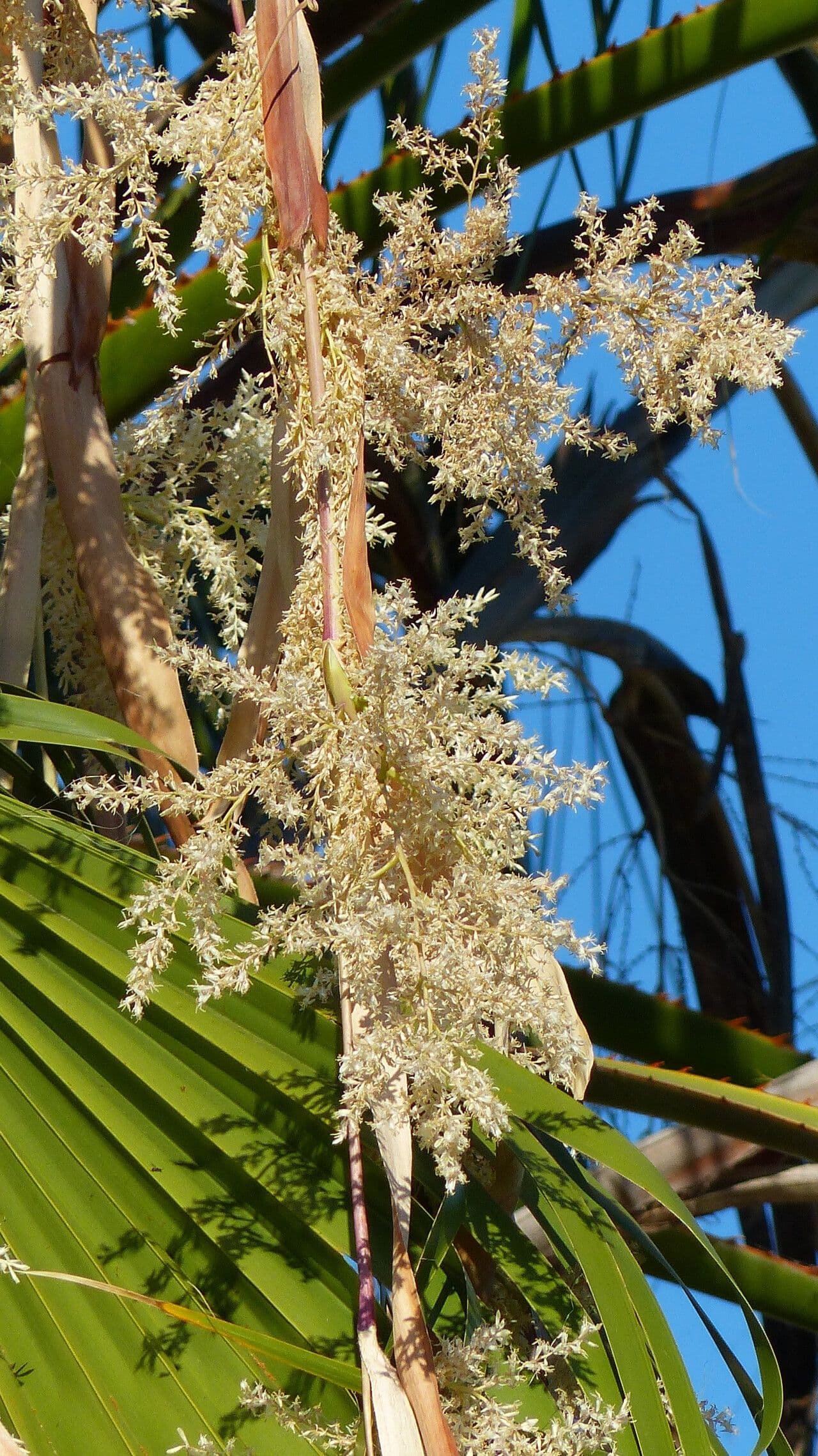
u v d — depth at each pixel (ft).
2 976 4.00
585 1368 3.74
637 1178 3.78
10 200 4.51
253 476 4.63
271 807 3.69
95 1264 3.87
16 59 4.50
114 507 4.51
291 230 3.87
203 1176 3.91
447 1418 3.54
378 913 3.52
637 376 3.94
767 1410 3.62
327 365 3.84
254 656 4.30
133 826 4.53
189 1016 3.97
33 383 4.65
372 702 3.57
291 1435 3.77
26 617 4.55
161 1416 3.78
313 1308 3.84
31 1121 3.94
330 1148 3.92
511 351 3.95
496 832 3.63
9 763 4.45
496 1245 3.86
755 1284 5.20
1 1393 3.79
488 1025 3.96
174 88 3.96
